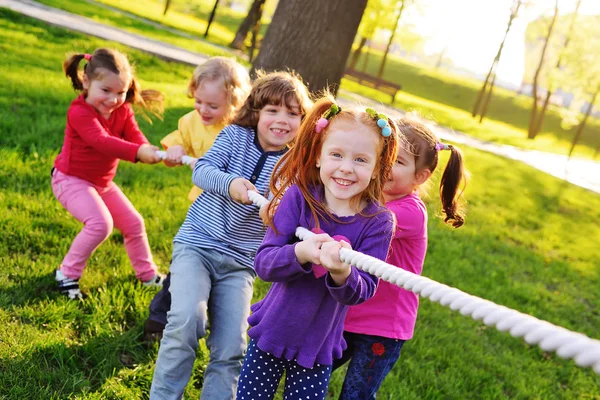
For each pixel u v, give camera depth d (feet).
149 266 13.41
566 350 3.94
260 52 22.41
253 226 9.83
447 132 74.02
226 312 9.45
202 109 11.46
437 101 155.94
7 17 43.09
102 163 12.62
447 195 10.84
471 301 4.85
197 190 12.32
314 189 7.95
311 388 8.15
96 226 12.17
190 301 9.02
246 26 92.22
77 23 52.08
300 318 7.87
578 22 92.02
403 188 9.92
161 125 28.25
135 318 12.26
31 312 11.28
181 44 66.80
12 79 28.04
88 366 10.68
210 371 9.24
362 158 7.39
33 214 15.40
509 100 162.71
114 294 12.49
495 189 41.32
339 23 21.65
